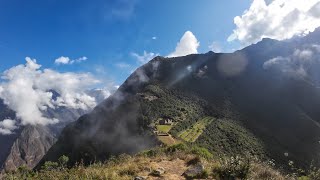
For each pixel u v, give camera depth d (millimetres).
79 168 13336
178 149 17953
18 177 13852
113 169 13156
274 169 13219
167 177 12250
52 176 12984
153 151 17844
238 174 12258
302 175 12922
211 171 12891
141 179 11672
